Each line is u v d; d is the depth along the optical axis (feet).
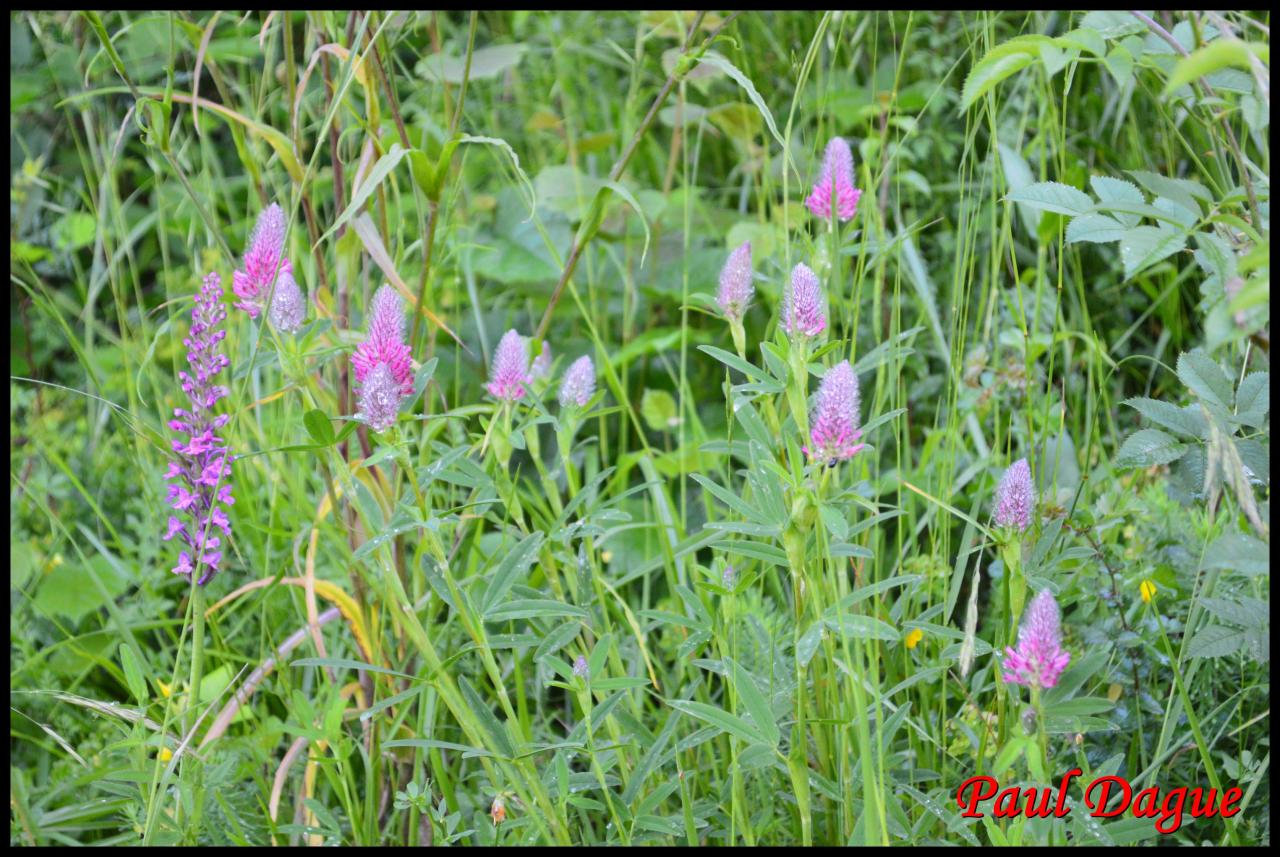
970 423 7.91
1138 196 4.74
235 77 11.21
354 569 6.15
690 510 8.86
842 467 6.90
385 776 6.59
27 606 7.96
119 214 9.11
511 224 10.98
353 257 6.48
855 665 4.93
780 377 4.99
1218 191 5.87
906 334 5.58
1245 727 5.71
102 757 6.79
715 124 10.52
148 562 8.40
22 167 10.81
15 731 7.30
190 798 5.39
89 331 9.53
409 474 4.80
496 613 5.03
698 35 9.36
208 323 5.36
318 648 6.14
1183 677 5.82
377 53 6.34
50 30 9.97
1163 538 6.64
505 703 5.11
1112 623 5.91
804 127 10.95
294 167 6.21
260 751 6.54
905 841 5.30
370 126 6.14
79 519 9.13
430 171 5.61
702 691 6.34
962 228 6.59
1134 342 9.49
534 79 12.37
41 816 6.30
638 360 10.19
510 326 10.52
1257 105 4.34
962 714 6.01
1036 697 4.36
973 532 5.70
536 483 9.29
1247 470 4.82
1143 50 4.85
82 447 9.53
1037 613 4.30
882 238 6.95
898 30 10.94
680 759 5.85
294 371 5.31
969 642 4.34
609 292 10.49
